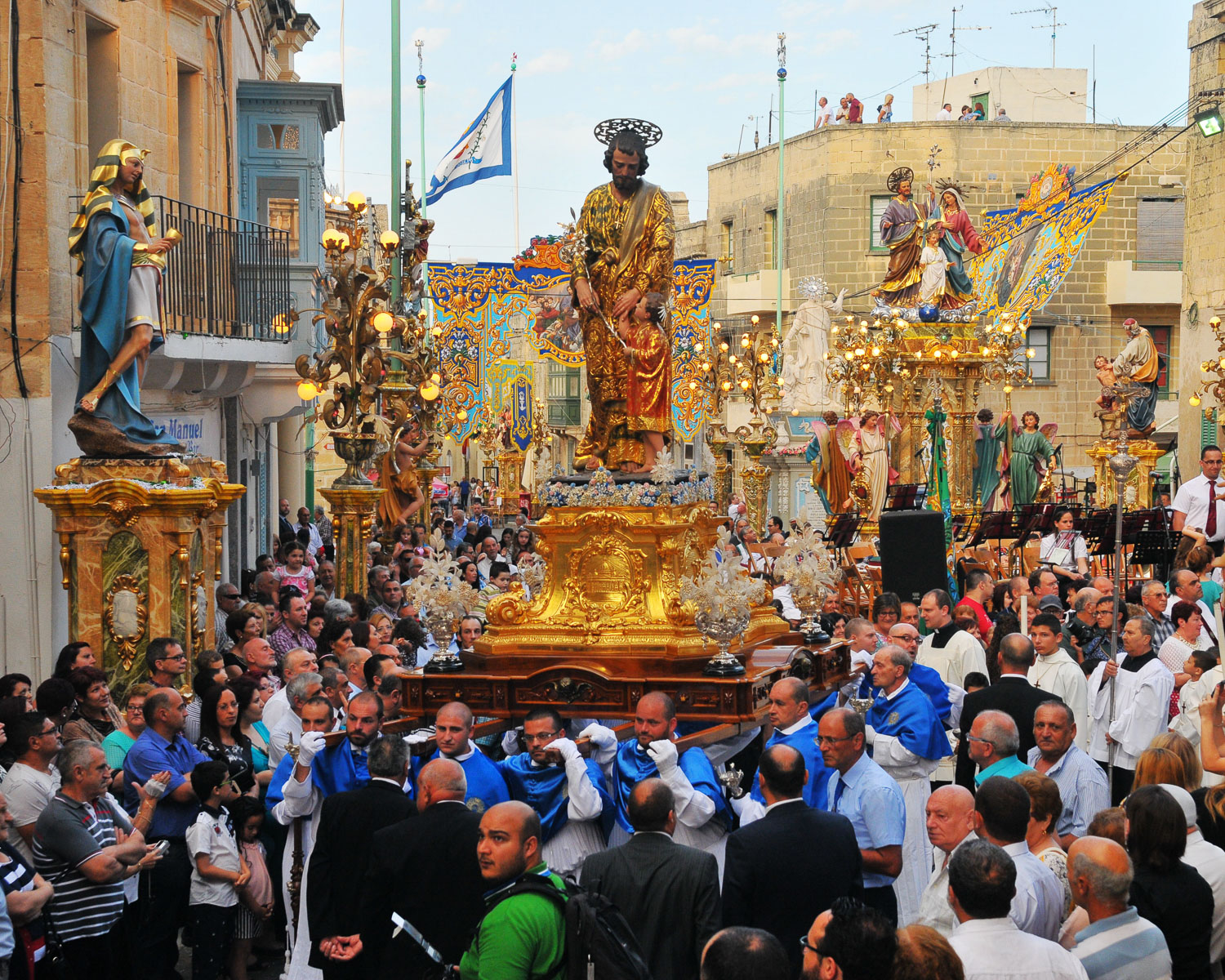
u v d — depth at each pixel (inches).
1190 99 1186.0
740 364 925.8
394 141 826.8
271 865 366.3
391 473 800.9
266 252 762.8
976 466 1099.9
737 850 247.8
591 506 391.2
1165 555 697.6
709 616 357.4
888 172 1771.7
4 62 521.3
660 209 410.0
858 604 775.1
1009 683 362.3
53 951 281.9
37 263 529.0
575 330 1354.6
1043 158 1774.1
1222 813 272.4
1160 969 219.1
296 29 1266.0
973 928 208.8
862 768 294.7
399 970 266.4
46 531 530.9
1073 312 1775.3
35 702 355.3
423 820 265.1
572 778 301.4
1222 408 948.0
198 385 698.8
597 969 220.1
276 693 371.2
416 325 797.9
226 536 830.5
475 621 411.2
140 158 471.2
